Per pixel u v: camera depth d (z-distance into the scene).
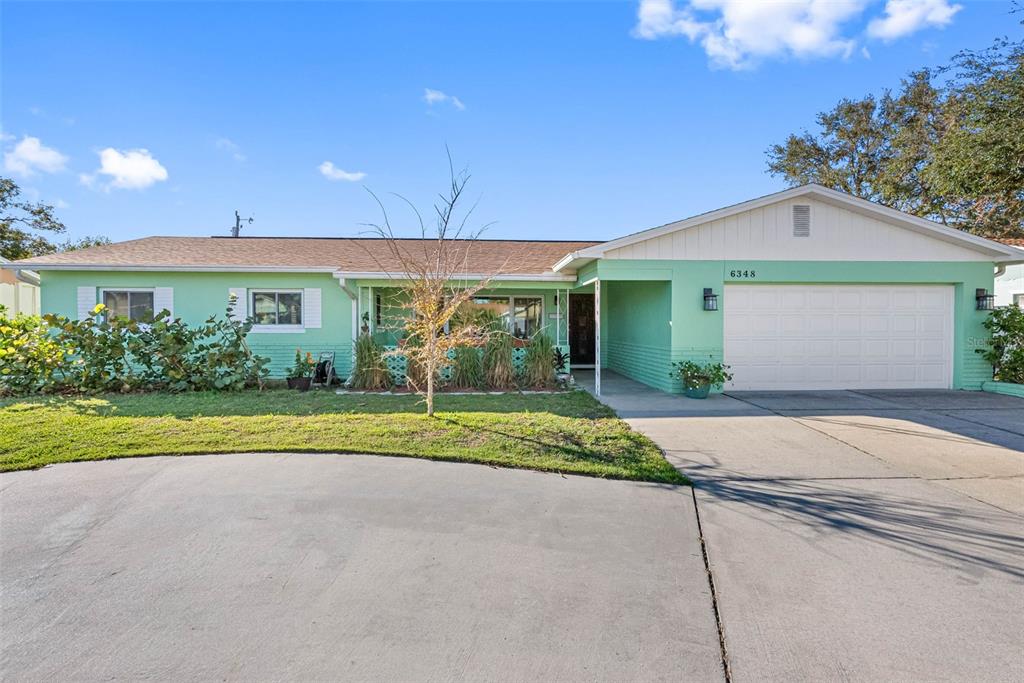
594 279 10.36
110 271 11.41
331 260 12.35
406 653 2.39
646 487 4.70
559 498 4.41
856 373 10.40
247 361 10.40
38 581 3.03
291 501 4.28
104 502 4.23
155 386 10.04
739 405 8.70
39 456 5.37
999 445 6.10
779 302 10.28
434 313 7.48
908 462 5.44
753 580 3.06
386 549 3.46
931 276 10.29
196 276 11.64
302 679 2.21
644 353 11.85
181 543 3.52
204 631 2.54
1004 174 13.57
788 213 10.08
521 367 11.04
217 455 5.54
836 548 3.47
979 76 14.27
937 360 10.50
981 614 2.69
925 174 16.69
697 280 9.99
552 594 2.91
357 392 9.90
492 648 2.43
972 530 3.75
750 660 2.34
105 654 2.37
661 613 2.72
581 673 2.26
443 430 6.51
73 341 9.52
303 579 3.07
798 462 5.45
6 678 2.20
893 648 2.42
